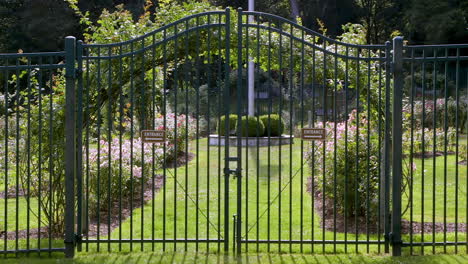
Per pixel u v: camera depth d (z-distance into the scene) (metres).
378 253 5.12
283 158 13.21
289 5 36.38
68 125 4.96
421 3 32.72
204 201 8.51
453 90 24.33
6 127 4.97
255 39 5.79
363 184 6.74
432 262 4.77
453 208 7.89
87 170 5.20
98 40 5.86
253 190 9.36
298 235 6.31
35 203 8.34
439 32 32.19
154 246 5.56
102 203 7.76
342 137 6.95
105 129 7.70
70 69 4.92
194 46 5.78
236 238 5.49
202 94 19.25
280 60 5.00
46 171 5.95
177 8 5.94
